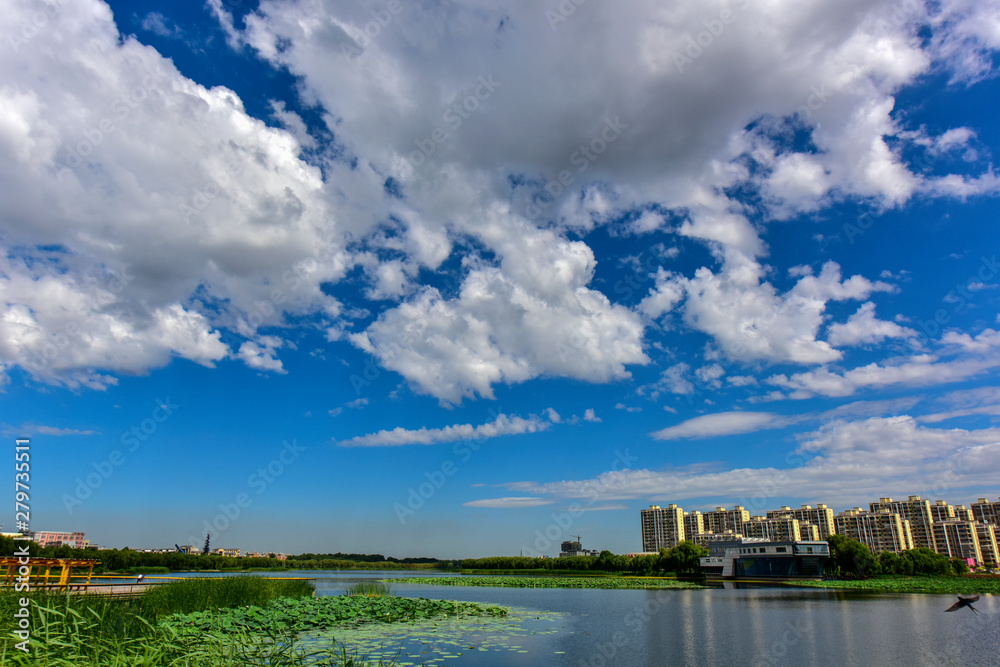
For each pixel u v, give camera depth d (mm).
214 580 32688
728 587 72312
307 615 27531
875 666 21719
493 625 29984
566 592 64125
